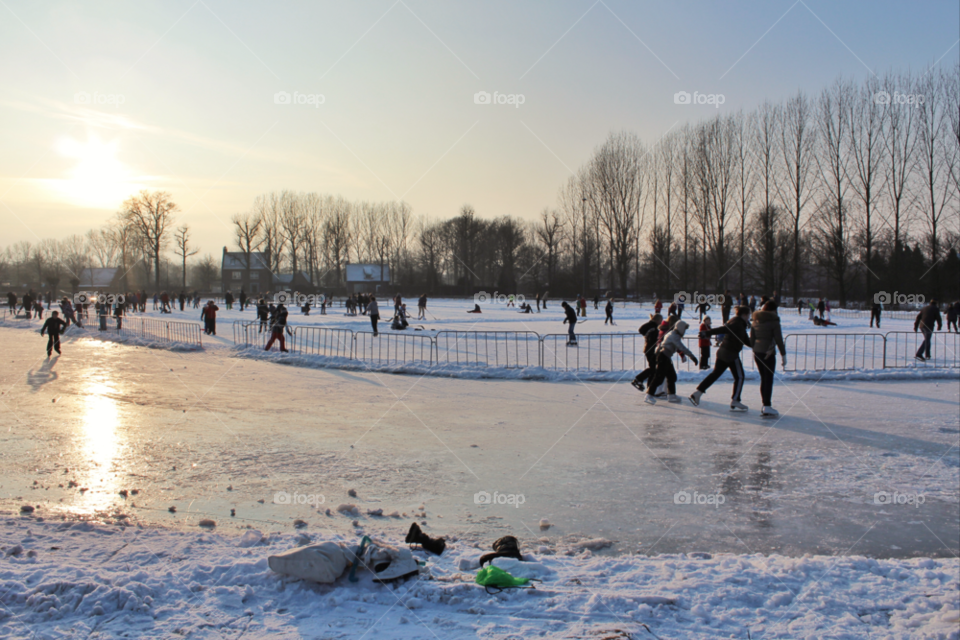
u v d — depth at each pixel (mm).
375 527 5285
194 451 7797
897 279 49469
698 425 9781
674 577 4219
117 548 4398
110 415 10055
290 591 3756
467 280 88125
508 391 12930
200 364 17641
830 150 51594
